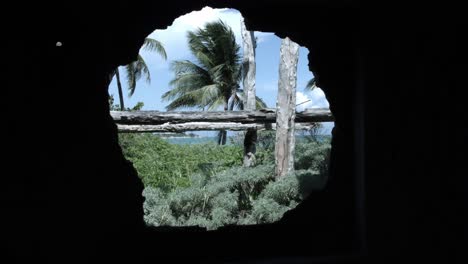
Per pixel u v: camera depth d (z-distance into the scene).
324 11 1.45
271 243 1.53
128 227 1.50
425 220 1.00
